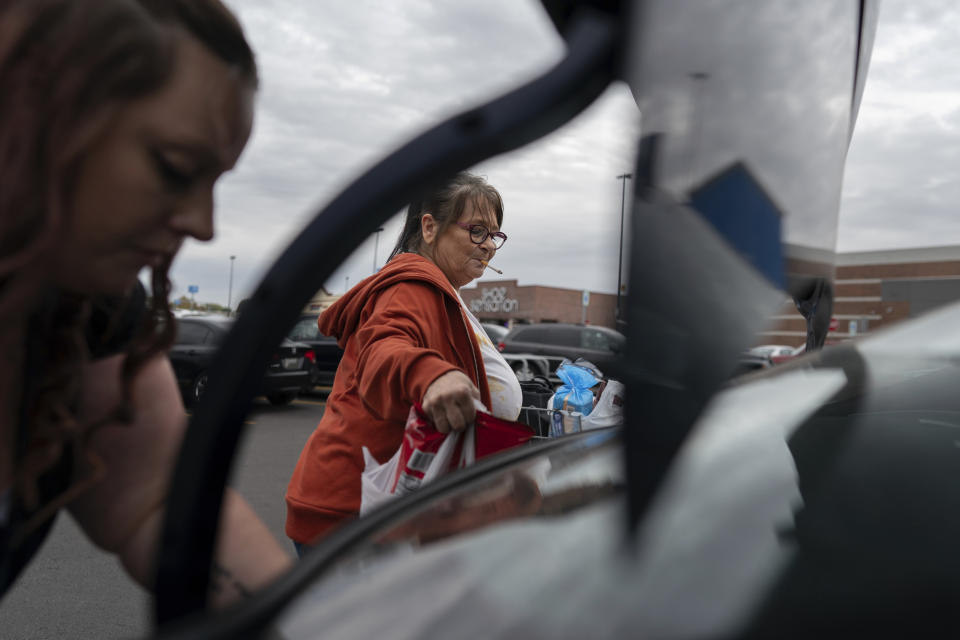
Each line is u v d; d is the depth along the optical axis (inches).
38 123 18.3
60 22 18.2
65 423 23.6
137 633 117.3
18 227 18.5
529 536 18.7
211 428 17.5
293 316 16.3
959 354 29.3
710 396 13.3
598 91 13.9
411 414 52.9
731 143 13.6
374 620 16.7
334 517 59.7
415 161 14.3
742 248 13.7
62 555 150.6
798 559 17.5
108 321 25.1
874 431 24.5
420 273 58.6
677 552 17.1
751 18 13.9
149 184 19.5
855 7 16.6
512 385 64.3
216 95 20.3
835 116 16.0
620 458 14.7
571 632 15.4
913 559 17.6
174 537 18.7
